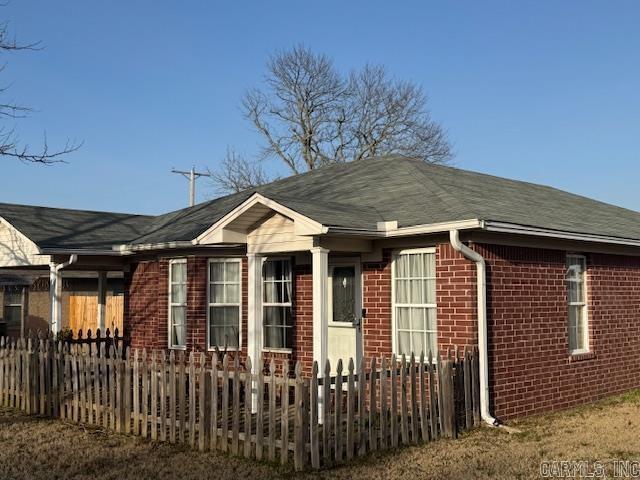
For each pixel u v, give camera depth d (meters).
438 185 11.84
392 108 42.72
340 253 11.71
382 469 7.63
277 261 13.27
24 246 16.34
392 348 10.88
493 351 10.09
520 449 8.51
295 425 7.66
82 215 18.64
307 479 7.30
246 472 7.58
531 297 10.89
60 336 15.33
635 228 14.50
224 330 13.95
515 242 10.67
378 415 9.30
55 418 10.73
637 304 13.88
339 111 42.81
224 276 14.08
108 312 26.03
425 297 10.58
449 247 10.17
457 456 8.15
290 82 42.53
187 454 8.38
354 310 11.66
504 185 14.70
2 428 10.04
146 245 14.84
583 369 11.95
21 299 29.48
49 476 7.61
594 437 9.20
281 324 13.11
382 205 11.42
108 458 8.29
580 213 14.02
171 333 14.76
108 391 10.02
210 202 18.64
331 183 14.41
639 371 13.69
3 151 11.26
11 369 11.90
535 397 10.77
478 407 9.70
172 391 9.02
